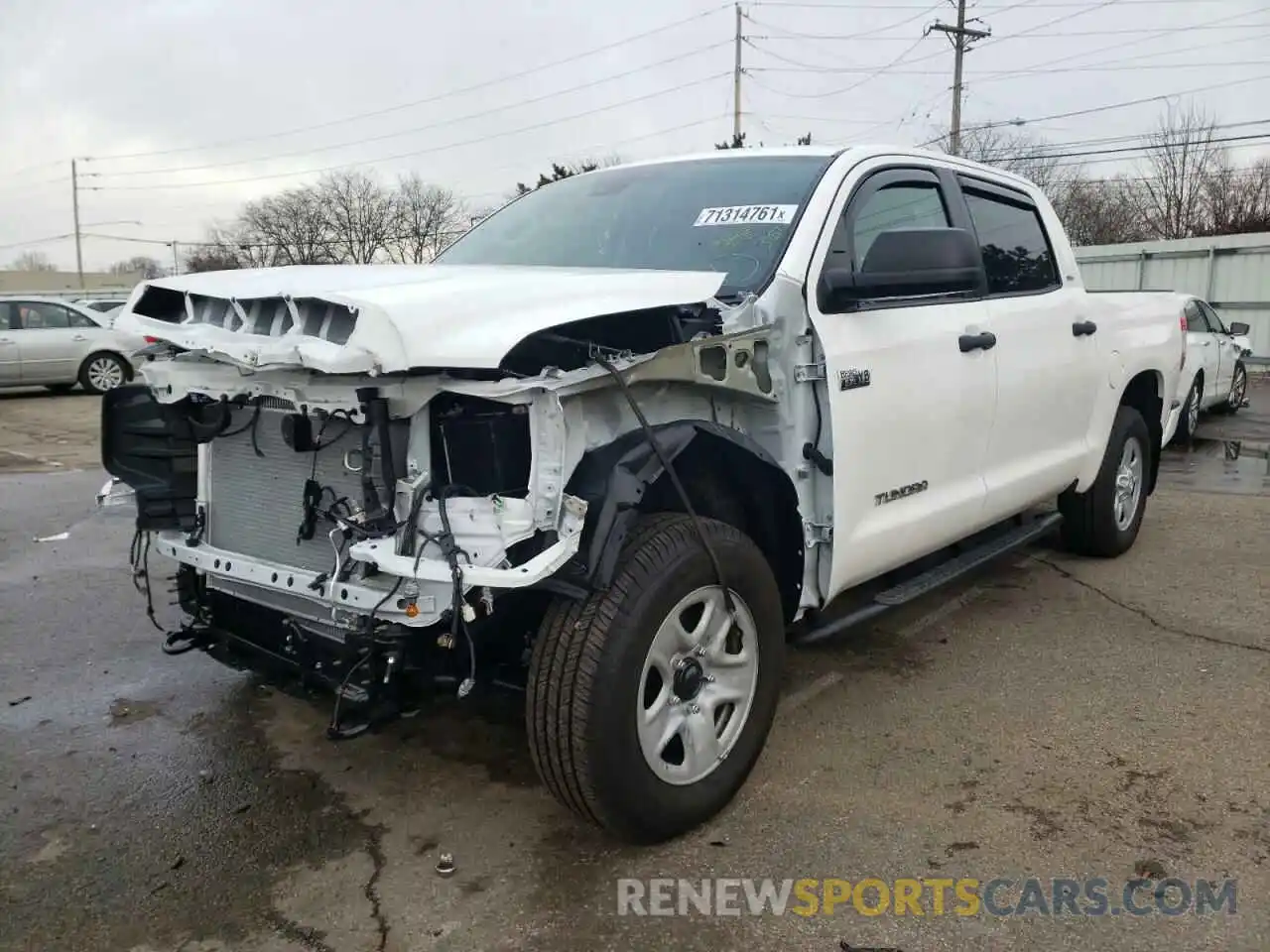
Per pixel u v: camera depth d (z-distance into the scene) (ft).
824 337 10.81
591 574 8.35
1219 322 43.75
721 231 11.71
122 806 10.69
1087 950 8.30
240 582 10.21
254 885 9.28
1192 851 9.68
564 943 8.43
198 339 9.02
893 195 12.87
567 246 12.82
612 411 9.01
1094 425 17.28
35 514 24.84
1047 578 18.31
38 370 56.39
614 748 8.79
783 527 10.89
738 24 131.44
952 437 12.98
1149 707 12.88
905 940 8.43
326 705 12.94
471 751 11.89
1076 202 148.77
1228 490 27.07
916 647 15.03
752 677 10.30
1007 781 11.02
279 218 183.73
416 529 8.43
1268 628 15.75
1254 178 130.72
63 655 15.01
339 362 7.79
